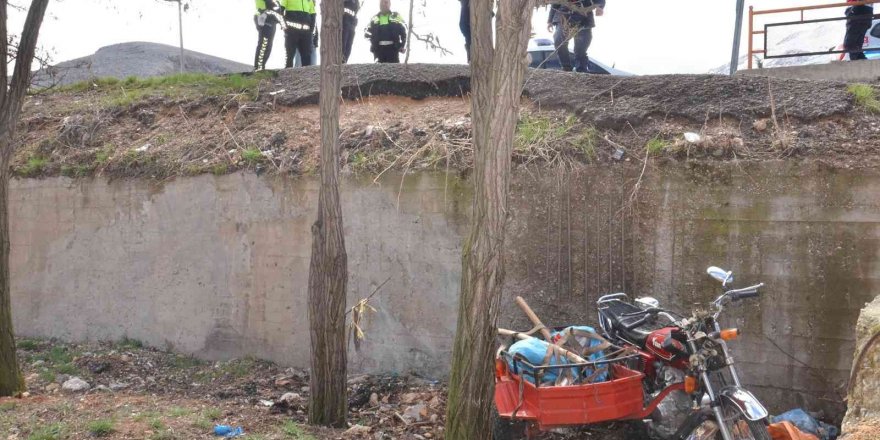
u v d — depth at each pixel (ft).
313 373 18.74
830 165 19.39
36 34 21.02
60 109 33.60
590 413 16.34
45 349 28.17
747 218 20.07
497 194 14.75
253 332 25.75
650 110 22.88
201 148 28.04
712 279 20.30
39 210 30.12
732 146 20.74
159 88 33.81
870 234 18.98
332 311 18.49
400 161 24.02
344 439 17.63
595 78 25.30
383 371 23.79
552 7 26.86
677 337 16.51
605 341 17.80
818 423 18.72
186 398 21.80
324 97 17.95
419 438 18.89
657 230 20.92
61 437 16.78
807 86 22.90
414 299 23.41
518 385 17.11
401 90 28.12
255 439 16.98
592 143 22.33
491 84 14.71
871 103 21.50
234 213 26.18
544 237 22.03
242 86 31.42
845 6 27.63
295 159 25.79
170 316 27.30
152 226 27.76
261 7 34.71
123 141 30.14
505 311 22.33
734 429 15.53
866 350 14.21
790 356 19.62
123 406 19.83
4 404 19.72
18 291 30.45
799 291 19.56
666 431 17.20
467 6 30.55
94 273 28.91
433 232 23.17
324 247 18.33
